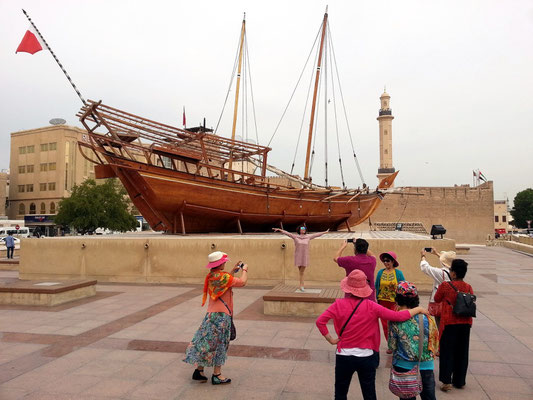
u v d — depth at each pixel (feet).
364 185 92.79
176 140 64.54
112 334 24.49
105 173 63.26
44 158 208.13
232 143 66.33
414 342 12.33
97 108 55.16
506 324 26.58
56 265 49.24
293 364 19.15
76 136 212.23
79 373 18.02
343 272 42.55
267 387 16.43
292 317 29.01
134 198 65.51
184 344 22.43
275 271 44.14
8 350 21.39
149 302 34.73
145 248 47.01
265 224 78.07
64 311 31.09
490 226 210.18
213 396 15.56
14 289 33.71
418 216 213.25
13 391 15.98
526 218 272.72
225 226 72.69
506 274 55.31
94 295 38.42
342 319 12.57
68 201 160.97
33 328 25.94
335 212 90.07
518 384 16.58
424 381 13.15
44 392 15.90
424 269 19.43
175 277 46.32
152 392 15.94
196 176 64.69
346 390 12.55
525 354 20.43
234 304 33.91
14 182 216.13
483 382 16.83
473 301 15.88
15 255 86.94
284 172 86.38
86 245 48.67
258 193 72.69
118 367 18.80
